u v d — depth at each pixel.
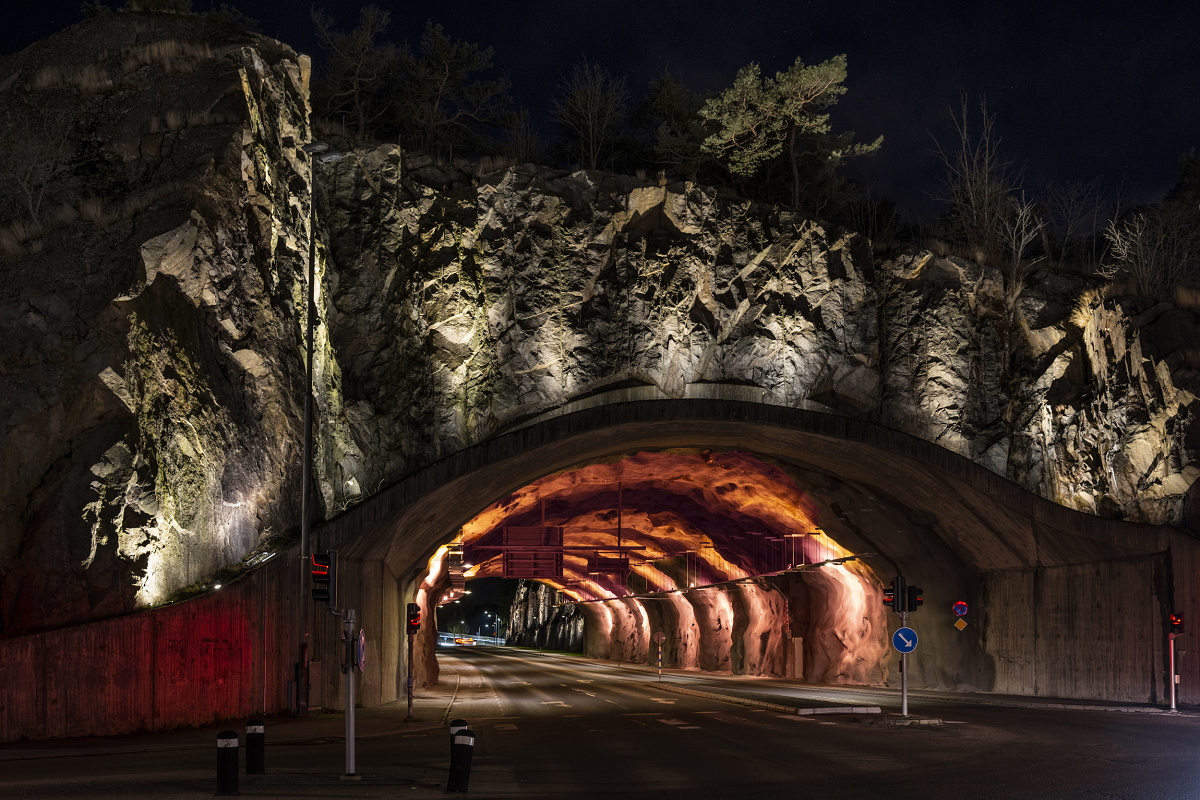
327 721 22.69
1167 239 44.09
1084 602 31.94
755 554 53.34
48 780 11.90
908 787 11.45
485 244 32.69
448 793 10.80
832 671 47.22
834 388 35.12
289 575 24.16
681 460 41.12
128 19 30.22
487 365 32.06
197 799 10.06
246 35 30.69
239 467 24.33
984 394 36.53
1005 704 28.78
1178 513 31.98
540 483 41.94
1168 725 21.02
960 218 45.19
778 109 41.88
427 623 44.97
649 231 34.59
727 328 34.53
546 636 135.75
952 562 38.19
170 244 22.33
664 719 23.06
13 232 23.16
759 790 11.22
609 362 33.00
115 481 19.88
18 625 18.77
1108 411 34.56
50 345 20.48
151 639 19.58
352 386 31.06
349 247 31.64
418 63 46.22
